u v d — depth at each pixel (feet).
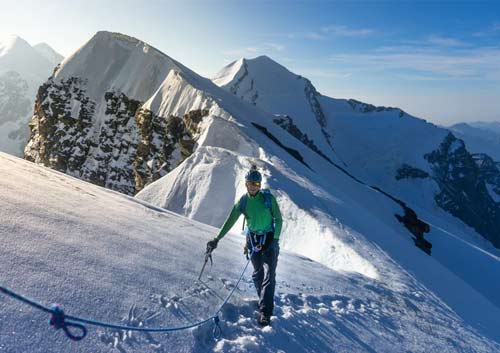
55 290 12.38
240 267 21.90
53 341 10.62
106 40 289.53
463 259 118.93
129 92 246.06
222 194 77.36
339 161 647.97
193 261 19.77
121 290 14.14
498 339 27.37
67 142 249.75
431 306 28.55
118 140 234.99
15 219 15.66
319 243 50.42
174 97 184.24
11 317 10.61
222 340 13.94
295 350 15.14
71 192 25.61
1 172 22.71
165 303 14.64
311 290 22.65
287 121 354.33
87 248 15.98
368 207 130.31
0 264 12.30
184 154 153.48
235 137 121.08
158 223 25.54
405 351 18.97
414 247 67.77
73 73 269.23
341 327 18.86
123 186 218.79
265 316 16.01
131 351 11.62
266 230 17.37
